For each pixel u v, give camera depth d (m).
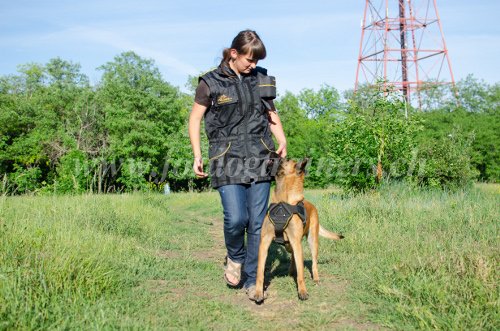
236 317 3.67
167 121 40.72
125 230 7.25
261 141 4.09
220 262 5.77
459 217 7.46
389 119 12.86
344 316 3.70
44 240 4.89
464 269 4.03
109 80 40.47
